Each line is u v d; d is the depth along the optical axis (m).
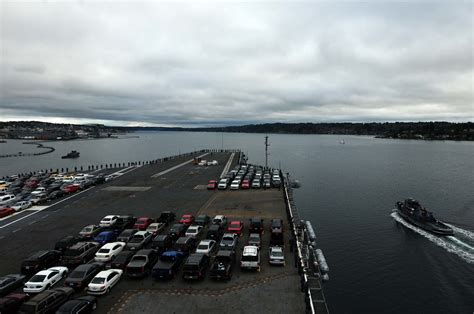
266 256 29.05
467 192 92.94
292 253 29.64
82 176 73.31
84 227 38.25
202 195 56.81
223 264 24.64
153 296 21.98
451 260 46.28
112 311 20.12
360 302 36.09
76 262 27.17
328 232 58.59
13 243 33.62
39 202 51.41
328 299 36.66
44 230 38.00
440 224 59.91
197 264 23.98
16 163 162.50
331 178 117.56
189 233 33.31
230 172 78.38
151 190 61.41
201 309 20.31
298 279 24.33
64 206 49.53
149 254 26.25
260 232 35.22
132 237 31.52
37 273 23.64
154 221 39.38
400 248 50.75
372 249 50.47
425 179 115.88
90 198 54.97
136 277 24.47
